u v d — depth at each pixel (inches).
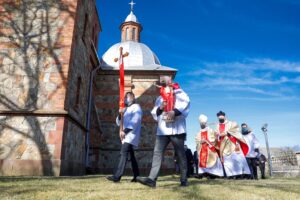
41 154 346.6
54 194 130.0
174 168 673.0
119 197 124.2
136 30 1119.0
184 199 120.7
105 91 732.7
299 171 672.4
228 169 383.9
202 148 411.2
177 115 175.6
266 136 712.4
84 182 208.5
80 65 462.3
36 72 382.9
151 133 702.5
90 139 663.8
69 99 394.0
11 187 156.2
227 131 396.8
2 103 368.8
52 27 404.2
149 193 137.7
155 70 746.2
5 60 386.0
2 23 401.7
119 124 240.2
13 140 351.9
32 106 369.1
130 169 673.0
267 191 161.3
